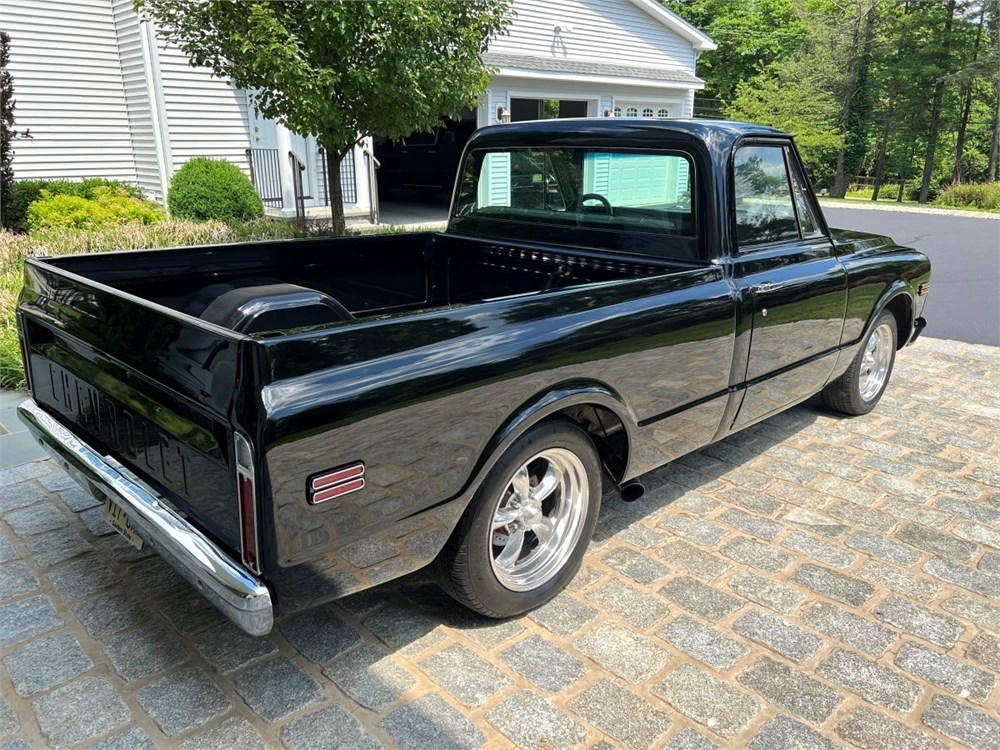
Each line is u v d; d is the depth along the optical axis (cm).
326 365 197
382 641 263
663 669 251
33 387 306
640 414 293
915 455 428
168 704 232
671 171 332
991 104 3566
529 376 244
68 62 1142
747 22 3947
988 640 270
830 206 2544
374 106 729
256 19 652
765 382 361
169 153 1160
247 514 190
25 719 225
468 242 423
